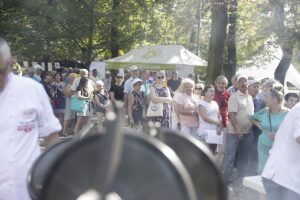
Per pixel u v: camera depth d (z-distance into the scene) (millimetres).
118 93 12211
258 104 8297
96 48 30969
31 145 3111
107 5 30500
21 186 3057
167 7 27469
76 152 1135
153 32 30594
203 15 22609
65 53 31438
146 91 10898
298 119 4535
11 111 3059
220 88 8180
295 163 4609
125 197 1073
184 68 17516
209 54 16922
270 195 4773
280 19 19203
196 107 7852
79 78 12414
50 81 13977
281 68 20812
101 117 11859
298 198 4559
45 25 28781
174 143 1393
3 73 3021
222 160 7871
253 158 8070
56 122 3264
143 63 18062
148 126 1438
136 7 30062
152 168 1071
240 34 24812
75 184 1130
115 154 1072
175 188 1049
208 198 1334
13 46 28031
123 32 30438
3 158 3020
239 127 7898
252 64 24328
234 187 7758
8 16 28578
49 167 1131
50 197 1134
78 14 29094
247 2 21312
